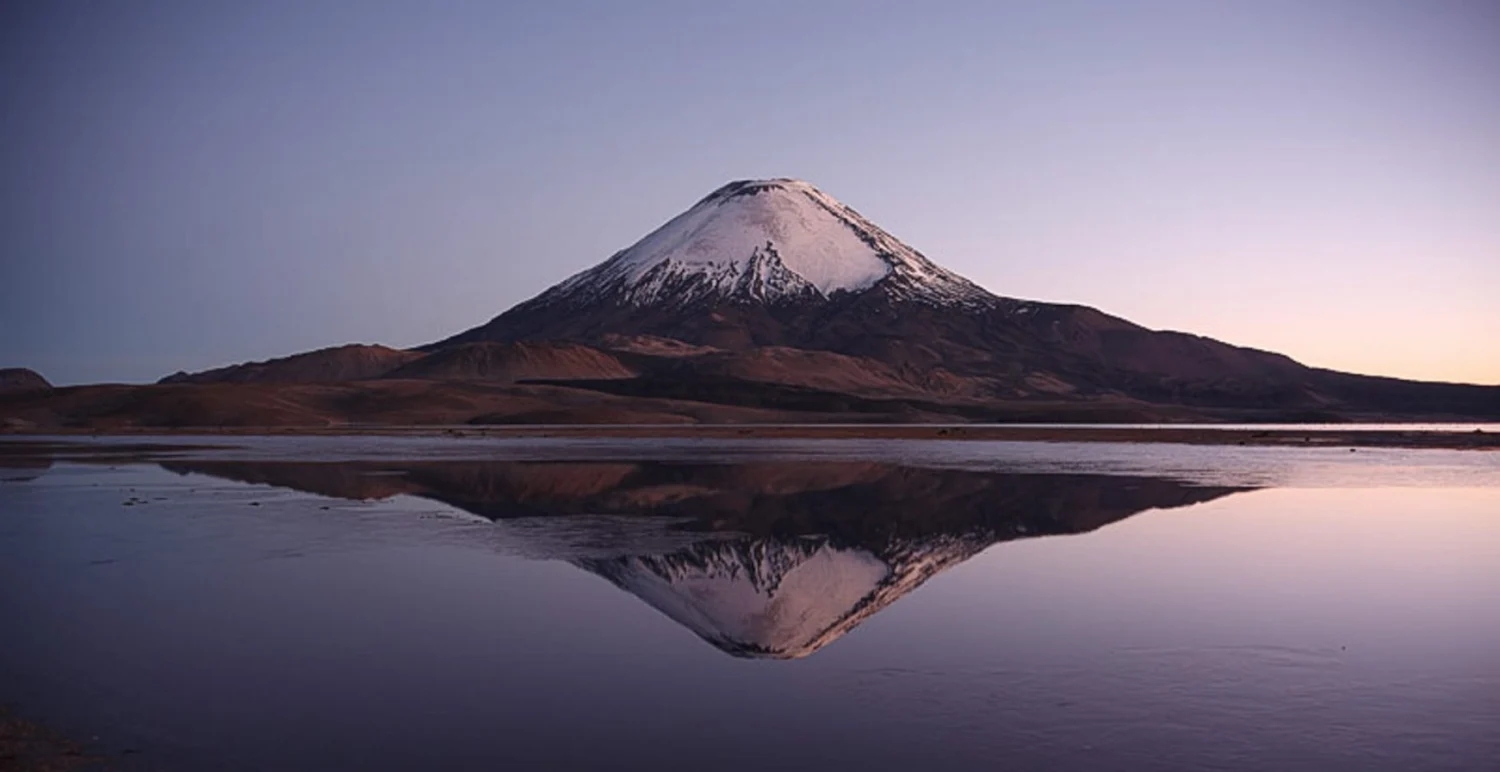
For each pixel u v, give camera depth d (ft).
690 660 50.21
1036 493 131.03
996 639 53.98
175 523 98.94
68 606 61.82
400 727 40.34
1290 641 53.01
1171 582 69.62
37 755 36.88
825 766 36.19
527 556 81.05
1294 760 36.60
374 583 69.31
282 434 310.65
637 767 36.22
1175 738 38.75
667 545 87.56
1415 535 91.45
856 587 69.41
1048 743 38.32
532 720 41.19
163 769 35.83
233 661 49.70
